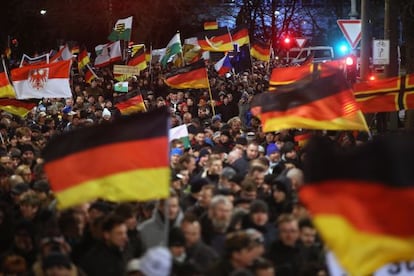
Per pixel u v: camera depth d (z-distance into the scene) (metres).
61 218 8.78
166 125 8.08
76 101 26.95
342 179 5.77
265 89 29.14
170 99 25.91
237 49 40.03
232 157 13.27
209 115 22.84
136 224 9.68
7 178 12.00
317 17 64.50
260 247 7.30
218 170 12.05
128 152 8.04
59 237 8.25
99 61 33.06
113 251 8.20
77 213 8.88
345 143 14.58
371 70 22.70
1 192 11.81
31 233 8.68
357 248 5.69
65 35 58.22
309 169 5.83
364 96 14.89
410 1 23.53
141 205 10.41
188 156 12.45
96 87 30.42
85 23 57.28
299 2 64.38
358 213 5.71
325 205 5.77
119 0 54.62
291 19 60.88
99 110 22.45
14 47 53.66
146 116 8.10
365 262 5.68
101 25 56.81
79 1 57.25
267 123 11.35
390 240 5.67
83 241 8.70
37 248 8.62
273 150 14.07
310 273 7.68
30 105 19.23
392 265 6.60
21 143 16.23
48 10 57.69
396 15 21.97
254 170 11.16
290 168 11.69
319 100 11.19
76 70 40.81
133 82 31.75
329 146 5.88
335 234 5.71
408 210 5.68
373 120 22.20
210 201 9.16
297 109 11.23
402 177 5.70
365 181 5.74
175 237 7.96
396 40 22.00
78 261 8.52
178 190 10.98
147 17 55.19
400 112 28.05
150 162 8.02
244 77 31.41
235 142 16.12
